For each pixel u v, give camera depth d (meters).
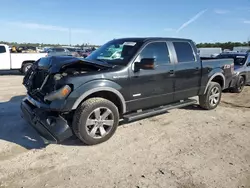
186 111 6.44
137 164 3.62
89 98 4.19
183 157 3.85
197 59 5.91
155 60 4.98
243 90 10.03
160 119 5.72
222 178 3.28
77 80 3.95
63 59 4.26
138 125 5.27
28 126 5.10
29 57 15.59
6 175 3.28
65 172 3.38
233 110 6.67
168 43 5.31
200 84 6.06
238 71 9.12
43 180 3.18
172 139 4.56
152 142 4.40
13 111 6.21
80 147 4.15
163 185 3.11
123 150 4.06
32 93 4.55
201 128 5.18
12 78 13.45
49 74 4.19
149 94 4.91
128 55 4.73
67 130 3.94
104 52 5.26
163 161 3.71
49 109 3.96
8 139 4.45
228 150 4.12
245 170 3.49
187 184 3.13
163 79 5.10
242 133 4.92
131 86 4.57
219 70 6.50
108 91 4.27
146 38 5.07
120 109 4.61
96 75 4.14
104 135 4.29
